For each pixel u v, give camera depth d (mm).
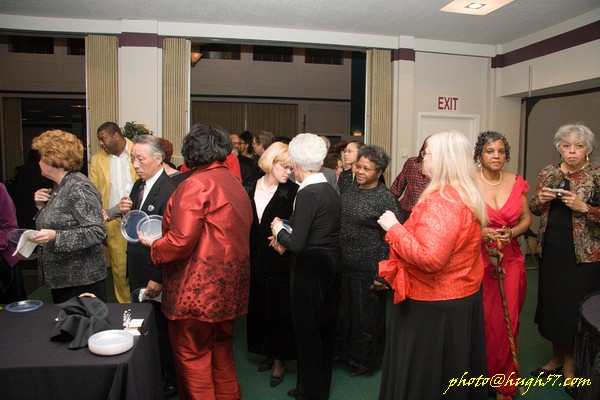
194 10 5043
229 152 2123
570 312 2627
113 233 3715
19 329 1683
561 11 4996
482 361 1814
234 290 2049
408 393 1766
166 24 5469
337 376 2922
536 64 5770
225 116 12258
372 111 6121
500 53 6379
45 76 10125
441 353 1707
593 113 5520
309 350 2270
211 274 1964
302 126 12352
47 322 1751
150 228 2193
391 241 1699
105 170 3889
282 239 2195
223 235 1992
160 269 2303
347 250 2820
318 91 12305
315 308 2234
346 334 2910
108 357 1456
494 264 2367
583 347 1629
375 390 2738
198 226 1906
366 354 2844
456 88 6387
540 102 6148
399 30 5789
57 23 5316
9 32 5371
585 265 2582
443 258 1580
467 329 1731
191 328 2021
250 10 5031
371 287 2811
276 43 5801
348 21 5406
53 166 2150
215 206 1970
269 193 2854
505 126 6496
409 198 4152
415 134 6305
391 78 6145
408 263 1689
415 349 1744
